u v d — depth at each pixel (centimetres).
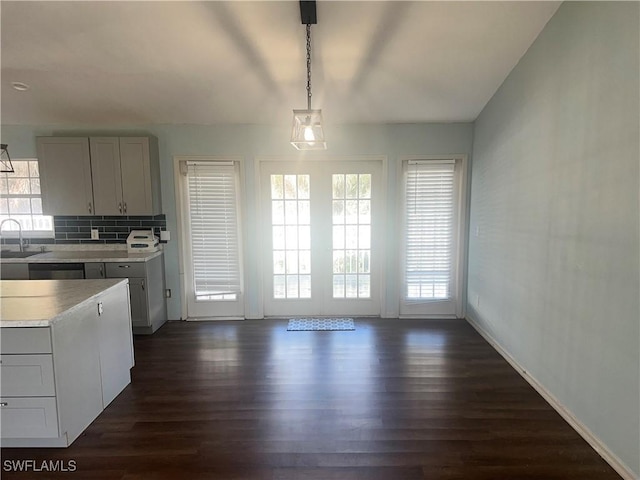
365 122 400
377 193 416
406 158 405
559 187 239
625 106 182
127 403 252
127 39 265
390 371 296
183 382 281
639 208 175
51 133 399
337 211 421
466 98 350
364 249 426
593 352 207
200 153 405
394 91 340
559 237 239
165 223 413
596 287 205
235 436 217
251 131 405
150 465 194
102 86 327
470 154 402
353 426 226
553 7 238
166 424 229
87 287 252
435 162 405
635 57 175
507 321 316
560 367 239
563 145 234
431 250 422
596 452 202
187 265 423
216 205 415
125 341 274
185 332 388
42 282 268
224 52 283
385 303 429
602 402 200
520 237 292
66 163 379
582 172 216
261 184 416
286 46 277
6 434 198
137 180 383
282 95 347
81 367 219
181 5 235
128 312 279
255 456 201
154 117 385
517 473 188
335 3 236
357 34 265
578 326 221
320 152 407
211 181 411
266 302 433
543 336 259
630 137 179
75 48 274
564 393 235
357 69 307
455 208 414
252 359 321
